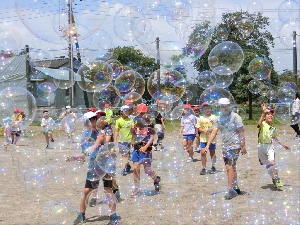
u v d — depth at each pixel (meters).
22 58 21.80
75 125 7.75
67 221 3.90
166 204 4.90
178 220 4.24
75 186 5.95
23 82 21.92
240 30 8.57
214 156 7.04
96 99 13.12
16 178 6.74
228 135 5.27
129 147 6.67
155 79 9.16
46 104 24.16
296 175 6.25
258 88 11.70
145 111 5.51
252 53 21.53
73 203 5.00
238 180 6.17
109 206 4.35
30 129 17.06
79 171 6.69
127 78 8.59
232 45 6.91
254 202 4.75
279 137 12.74
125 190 5.66
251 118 23.14
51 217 3.95
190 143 8.25
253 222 4.04
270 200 4.77
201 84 8.64
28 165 7.98
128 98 8.38
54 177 6.50
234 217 4.29
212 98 7.87
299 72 22.61
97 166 4.13
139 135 5.46
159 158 8.68
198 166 7.73
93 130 4.55
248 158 8.57
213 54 6.93
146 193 5.46
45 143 12.64
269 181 5.93
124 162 6.91
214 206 4.73
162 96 9.24
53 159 8.58
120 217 4.39
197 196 5.28
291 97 10.88
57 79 11.48
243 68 21.75
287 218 4.01
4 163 8.50
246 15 9.79
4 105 7.30
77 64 12.11
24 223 4.26
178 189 5.70
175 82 8.77
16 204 5.04
